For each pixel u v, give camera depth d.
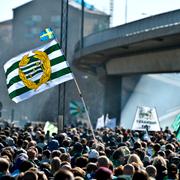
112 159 18.77
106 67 85.75
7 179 12.29
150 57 72.75
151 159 21.22
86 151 22.31
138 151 20.16
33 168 13.22
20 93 24.30
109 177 11.71
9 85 24.33
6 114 129.12
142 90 130.12
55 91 137.25
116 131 35.03
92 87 139.38
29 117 133.88
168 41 63.66
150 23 61.94
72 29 152.12
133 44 66.75
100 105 139.50
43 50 24.17
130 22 66.56
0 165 13.93
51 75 24.11
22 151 19.52
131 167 13.95
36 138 29.64
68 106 134.62
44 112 135.88
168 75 134.25
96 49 75.62
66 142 23.52
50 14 154.00
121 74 83.25
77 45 86.75
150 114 35.25
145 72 76.56
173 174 15.82
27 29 154.25
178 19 57.03
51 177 15.15
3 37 154.25
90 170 14.82
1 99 126.81
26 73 24.17
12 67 24.23
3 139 26.53
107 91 86.88
